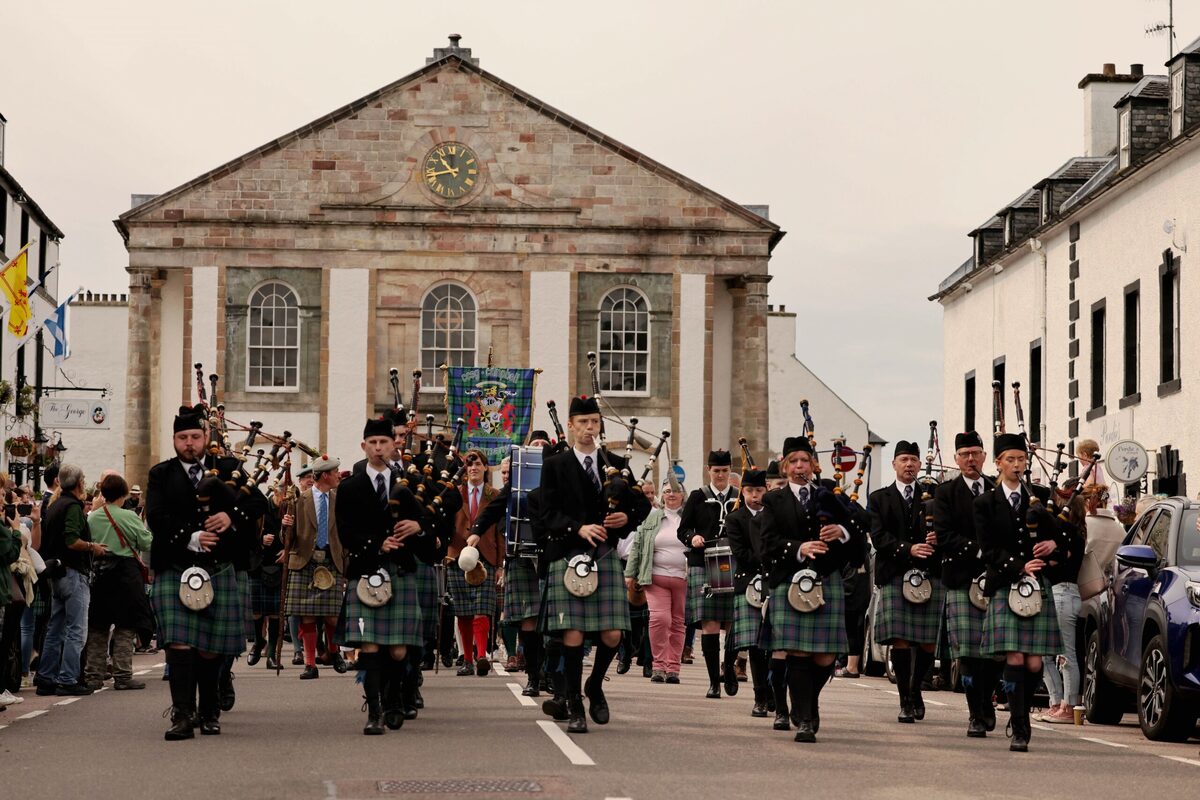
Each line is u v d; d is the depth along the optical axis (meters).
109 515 18.06
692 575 17.25
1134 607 14.98
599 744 12.34
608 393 49.25
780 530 13.14
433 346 49.03
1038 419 38.19
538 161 49.28
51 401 42.88
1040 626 12.93
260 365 48.72
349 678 19.59
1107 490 16.95
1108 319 33.69
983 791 10.34
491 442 41.12
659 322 49.38
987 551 13.21
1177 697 13.80
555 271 49.25
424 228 49.00
